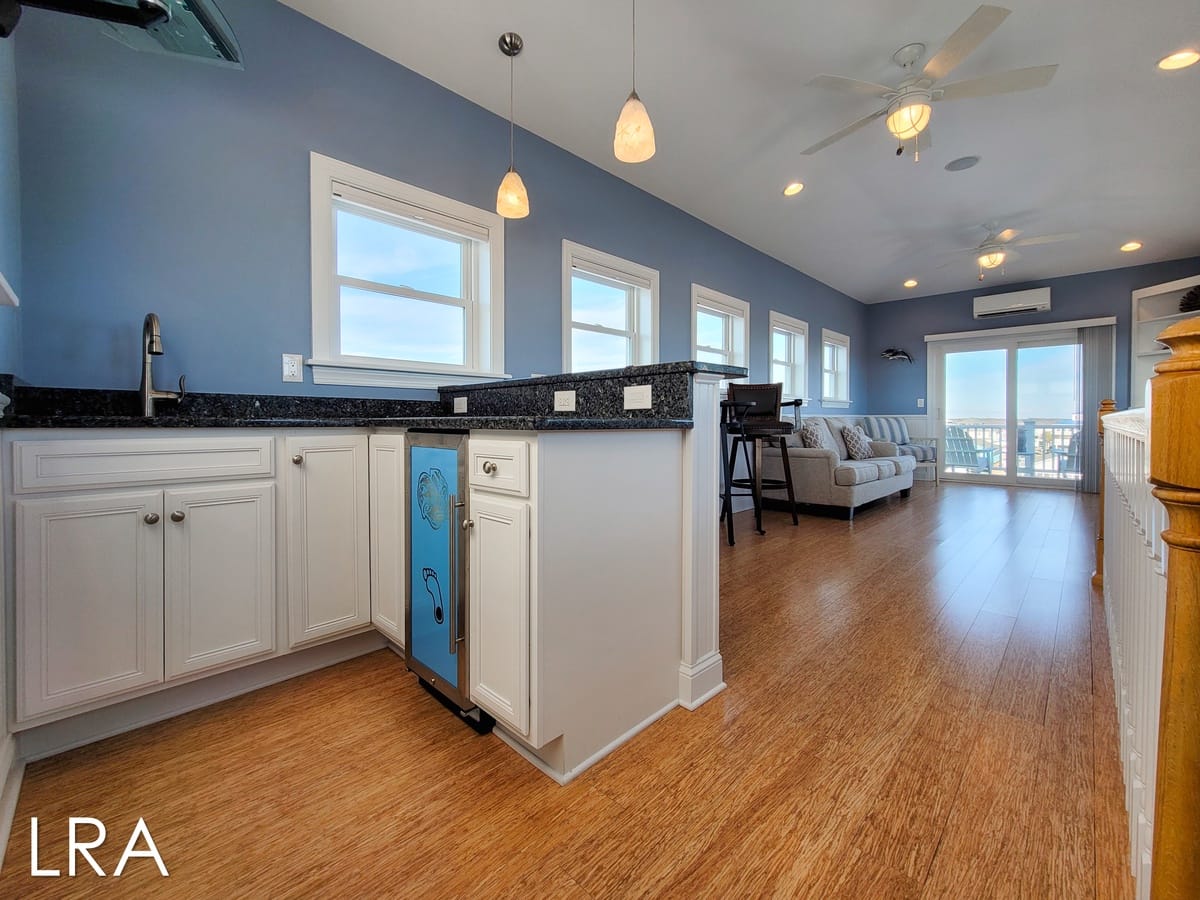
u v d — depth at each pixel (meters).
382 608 1.81
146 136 1.76
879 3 2.11
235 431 1.56
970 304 6.87
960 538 3.73
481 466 1.30
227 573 1.54
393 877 0.96
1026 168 3.52
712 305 4.59
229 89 1.94
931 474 7.18
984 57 2.43
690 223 4.30
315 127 2.16
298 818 1.11
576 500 1.25
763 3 2.11
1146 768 0.84
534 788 1.20
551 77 2.54
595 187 3.45
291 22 2.10
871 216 4.34
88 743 1.37
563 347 3.23
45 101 1.58
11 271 1.42
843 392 7.02
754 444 4.00
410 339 2.59
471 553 1.35
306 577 1.71
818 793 1.17
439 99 2.57
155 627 1.41
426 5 2.09
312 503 1.72
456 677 1.41
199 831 1.07
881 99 2.64
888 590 2.59
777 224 4.52
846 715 1.49
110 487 1.34
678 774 1.25
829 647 1.95
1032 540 3.63
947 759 1.28
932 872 0.95
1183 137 3.12
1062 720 1.44
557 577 1.21
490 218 2.80
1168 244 5.04
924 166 3.49
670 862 0.99
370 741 1.39
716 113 2.86
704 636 1.62
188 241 1.85
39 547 1.24
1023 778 1.21
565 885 0.94
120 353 1.71
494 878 0.95
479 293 2.82
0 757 1.11
